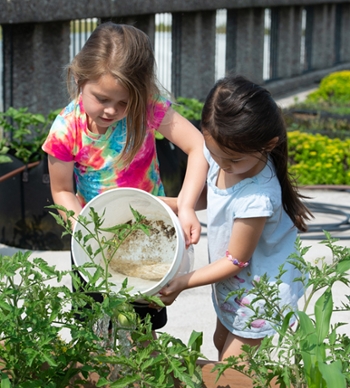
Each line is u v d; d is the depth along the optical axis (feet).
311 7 52.95
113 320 6.56
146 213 8.73
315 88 48.06
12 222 16.12
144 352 6.18
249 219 7.86
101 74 7.94
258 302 8.32
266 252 8.41
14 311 5.88
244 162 7.60
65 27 24.04
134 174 9.23
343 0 55.11
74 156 9.10
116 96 8.05
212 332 11.99
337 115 32.81
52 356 6.08
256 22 41.04
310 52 54.13
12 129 17.08
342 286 13.88
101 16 24.88
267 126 7.51
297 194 8.81
